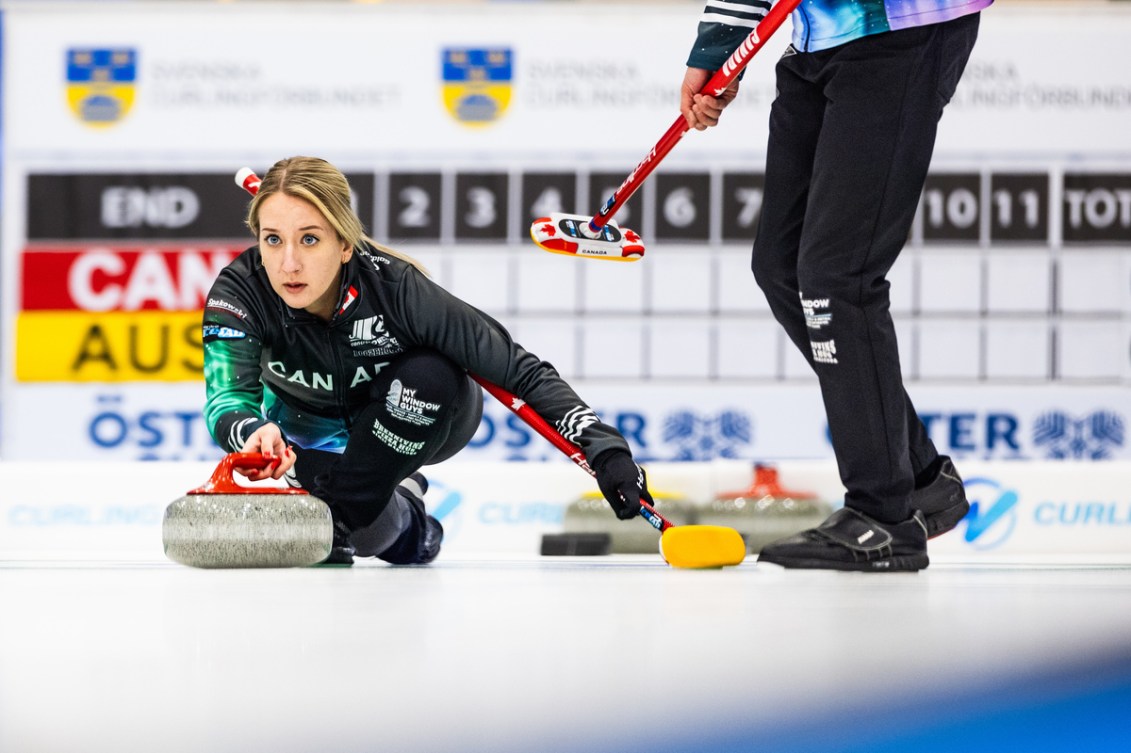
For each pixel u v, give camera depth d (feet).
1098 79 44.42
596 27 44.60
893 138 23.36
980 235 44.91
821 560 24.52
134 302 45.32
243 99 44.93
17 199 45.16
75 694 9.02
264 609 14.93
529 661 10.60
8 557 30.55
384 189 44.98
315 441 26.40
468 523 37.50
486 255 45.03
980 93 44.65
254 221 23.66
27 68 44.91
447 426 24.91
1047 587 19.54
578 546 35.58
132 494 36.91
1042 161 44.68
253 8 44.73
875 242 23.84
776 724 8.52
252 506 22.88
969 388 45.19
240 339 23.94
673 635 12.36
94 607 15.05
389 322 24.36
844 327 24.00
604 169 44.80
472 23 44.65
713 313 45.03
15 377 45.37
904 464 24.52
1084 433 45.24
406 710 8.61
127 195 45.24
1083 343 45.03
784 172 25.80
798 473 37.73
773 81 44.52
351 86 44.86
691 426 45.06
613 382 45.19
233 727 8.04
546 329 45.19
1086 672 10.56
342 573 22.21
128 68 44.91
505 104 44.68
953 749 8.36
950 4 23.13
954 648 11.57
